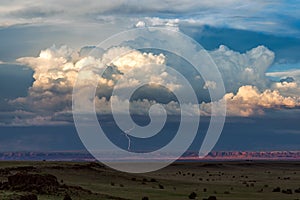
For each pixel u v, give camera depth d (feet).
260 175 489.26
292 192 290.97
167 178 366.02
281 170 622.54
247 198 250.98
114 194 238.89
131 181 311.06
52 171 308.19
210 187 311.47
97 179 303.48
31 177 214.28
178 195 252.21
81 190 222.69
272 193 282.15
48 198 190.19
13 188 207.10
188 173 488.02
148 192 259.19
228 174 498.28
